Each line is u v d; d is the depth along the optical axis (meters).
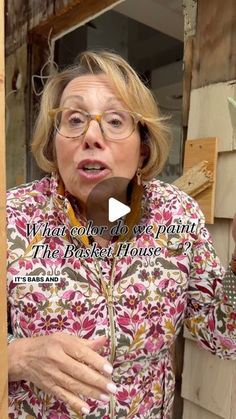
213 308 0.78
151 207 0.76
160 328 0.73
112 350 0.69
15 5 1.56
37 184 0.77
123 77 0.70
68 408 0.67
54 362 0.56
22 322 0.68
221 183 0.94
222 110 0.92
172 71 1.91
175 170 1.27
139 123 0.73
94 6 1.26
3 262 0.41
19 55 1.55
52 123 0.73
